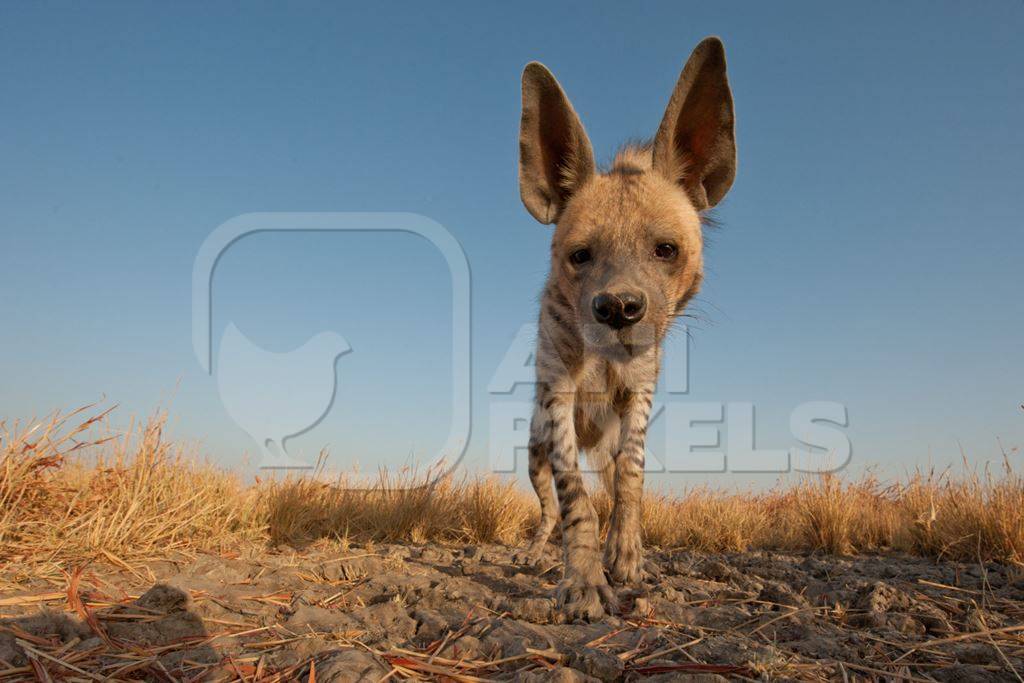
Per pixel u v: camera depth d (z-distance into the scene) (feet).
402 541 3.40
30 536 2.13
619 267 2.01
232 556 2.40
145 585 1.87
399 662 1.34
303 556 2.56
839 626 1.77
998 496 3.11
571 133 2.29
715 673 1.34
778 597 2.03
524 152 2.28
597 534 1.96
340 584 2.06
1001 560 2.85
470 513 3.69
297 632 1.55
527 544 3.51
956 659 1.50
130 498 2.42
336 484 3.69
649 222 2.12
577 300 2.15
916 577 2.50
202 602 1.73
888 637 1.64
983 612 1.86
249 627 1.58
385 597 1.90
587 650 1.38
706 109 2.30
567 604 1.76
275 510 3.07
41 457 2.34
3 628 1.42
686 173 2.39
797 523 3.94
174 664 1.34
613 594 1.82
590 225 2.13
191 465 2.95
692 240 2.22
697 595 2.12
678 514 4.17
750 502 4.60
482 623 1.58
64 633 1.45
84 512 2.27
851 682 1.34
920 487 3.93
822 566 2.81
